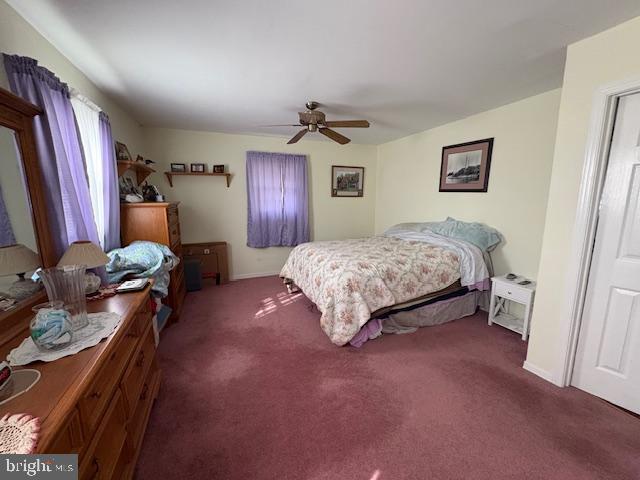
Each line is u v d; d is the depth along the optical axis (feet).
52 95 5.12
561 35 5.40
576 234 5.82
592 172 5.50
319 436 5.07
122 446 3.77
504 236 9.94
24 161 4.31
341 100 9.13
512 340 8.50
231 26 5.17
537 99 8.65
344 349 7.99
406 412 5.63
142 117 11.15
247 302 11.67
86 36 5.52
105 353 3.25
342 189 16.65
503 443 4.91
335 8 4.64
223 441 4.97
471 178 10.99
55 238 4.83
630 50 4.91
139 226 9.10
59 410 2.35
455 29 5.23
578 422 5.35
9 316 3.79
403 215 15.07
